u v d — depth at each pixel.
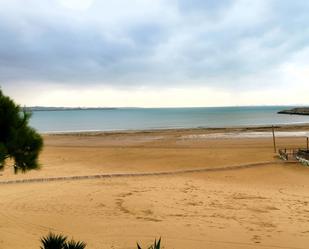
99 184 22.11
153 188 20.92
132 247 11.24
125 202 17.47
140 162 31.91
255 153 36.12
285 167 28.36
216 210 16.03
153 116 180.12
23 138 7.13
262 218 14.75
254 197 18.64
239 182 23.17
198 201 17.73
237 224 13.88
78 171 27.06
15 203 16.94
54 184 21.98
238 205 16.97
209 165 29.73
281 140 49.72
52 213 15.22
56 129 92.88
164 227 13.42
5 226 13.02
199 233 12.74
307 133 61.56
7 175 24.34
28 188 20.64
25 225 13.28
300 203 17.31
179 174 26.16
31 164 7.40
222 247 11.38
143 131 72.75
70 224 13.62
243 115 174.50
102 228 13.19
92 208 16.27
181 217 14.85
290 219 14.60
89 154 37.47
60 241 5.81
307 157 30.17
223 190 20.44
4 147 6.71
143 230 13.02
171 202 17.52
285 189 20.88
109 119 154.00
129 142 51.28
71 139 57.50
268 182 23.17
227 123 107.06
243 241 11.92
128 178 24.41
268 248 11.31
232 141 49.56
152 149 41.12
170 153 37.22
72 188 20.77
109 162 32.09
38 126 107.94
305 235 12.58
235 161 31.55
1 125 6.94
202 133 64.44
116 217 14.77
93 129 90.88
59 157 35.19
